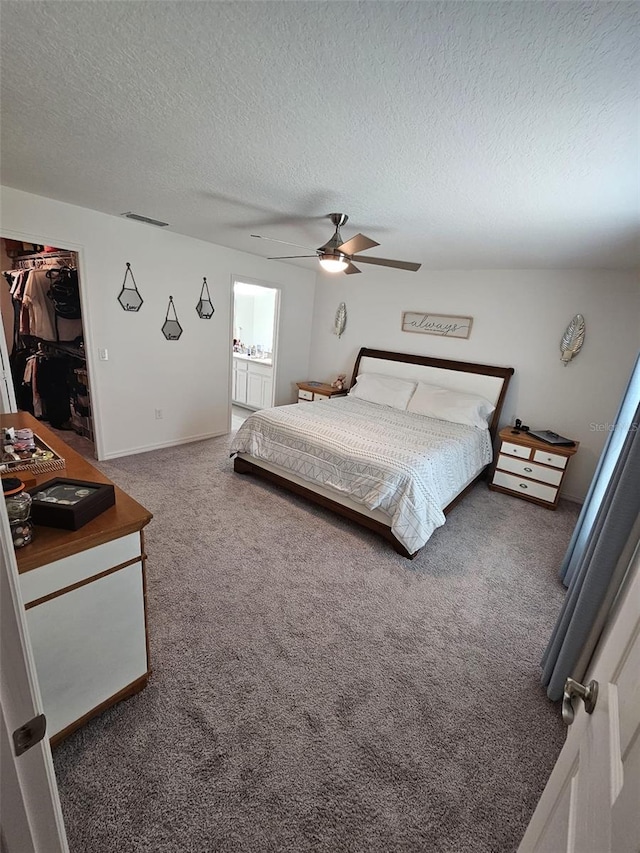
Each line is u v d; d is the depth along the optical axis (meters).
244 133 1.58
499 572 2.52
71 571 1.18
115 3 0.94
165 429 4.21
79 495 1.32
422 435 3.37
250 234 3.41
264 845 1.10
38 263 3.97
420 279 4.53
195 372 4.32
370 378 4.76
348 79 1.17
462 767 1.34
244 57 1.12
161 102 1.39
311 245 3.57
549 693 1.61
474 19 0.90
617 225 2.25
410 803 1.22
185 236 3.82
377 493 2.60
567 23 0.88
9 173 2.31
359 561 2.50
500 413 4.09
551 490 3.53
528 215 2.24
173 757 1.29
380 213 2.46
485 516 3.32
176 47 1.10
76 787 1.19
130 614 1.39
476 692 1.64
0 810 0.52
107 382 3.60
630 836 0.45
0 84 1.32
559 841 0.69
